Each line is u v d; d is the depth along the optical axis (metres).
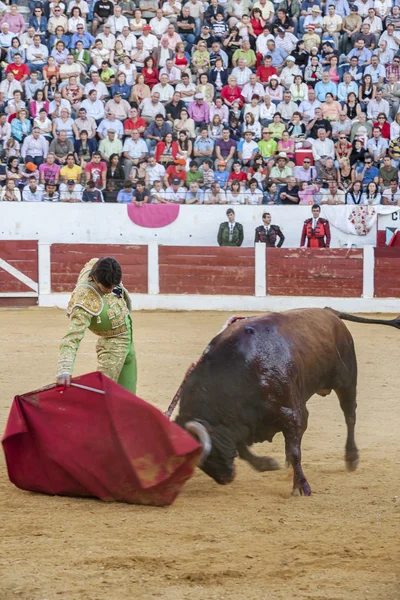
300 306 17.78
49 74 20.14
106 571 4.04
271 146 19.09
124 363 5.96
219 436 5.23
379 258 17.72
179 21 21.61
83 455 5.40
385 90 20.55
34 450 5.55
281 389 5.41
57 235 18.50
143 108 19.70
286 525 4.88
